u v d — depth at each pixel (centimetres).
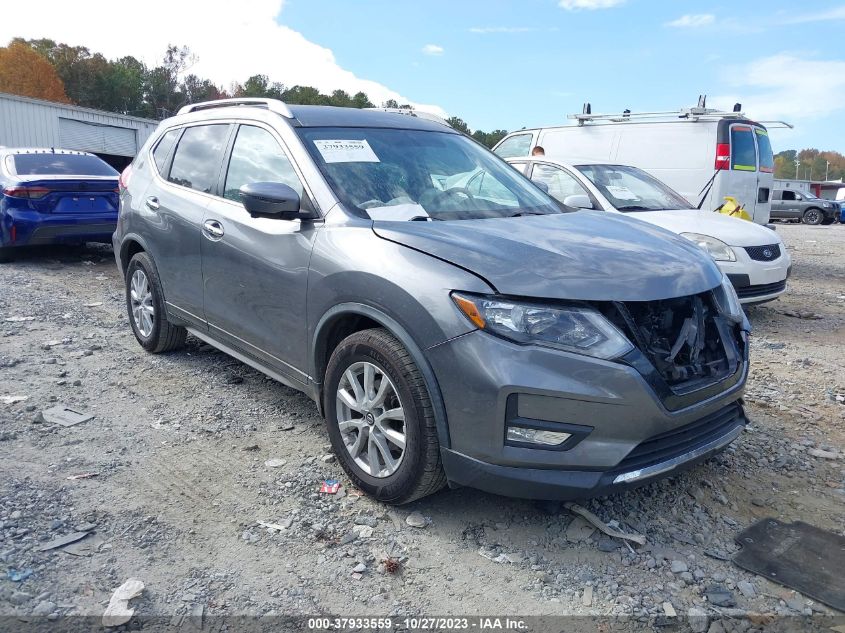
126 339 604
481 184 429
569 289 292
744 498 360
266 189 351
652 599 277
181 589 272
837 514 347
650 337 302
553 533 319
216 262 436
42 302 731
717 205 972
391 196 382
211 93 8725
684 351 317
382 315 319
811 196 3238
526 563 297
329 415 356
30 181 914
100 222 959
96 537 303
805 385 538
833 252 1528
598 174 803
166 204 496
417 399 306
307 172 383
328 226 359
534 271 298
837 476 387
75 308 712
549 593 279
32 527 306
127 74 8206
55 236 930
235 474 364
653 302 308
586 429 283
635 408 284
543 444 286
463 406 292
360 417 344
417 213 368
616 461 287
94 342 589
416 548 305
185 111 539
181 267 480
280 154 407
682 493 360
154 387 486
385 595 274
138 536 305
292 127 407
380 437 330
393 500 328
